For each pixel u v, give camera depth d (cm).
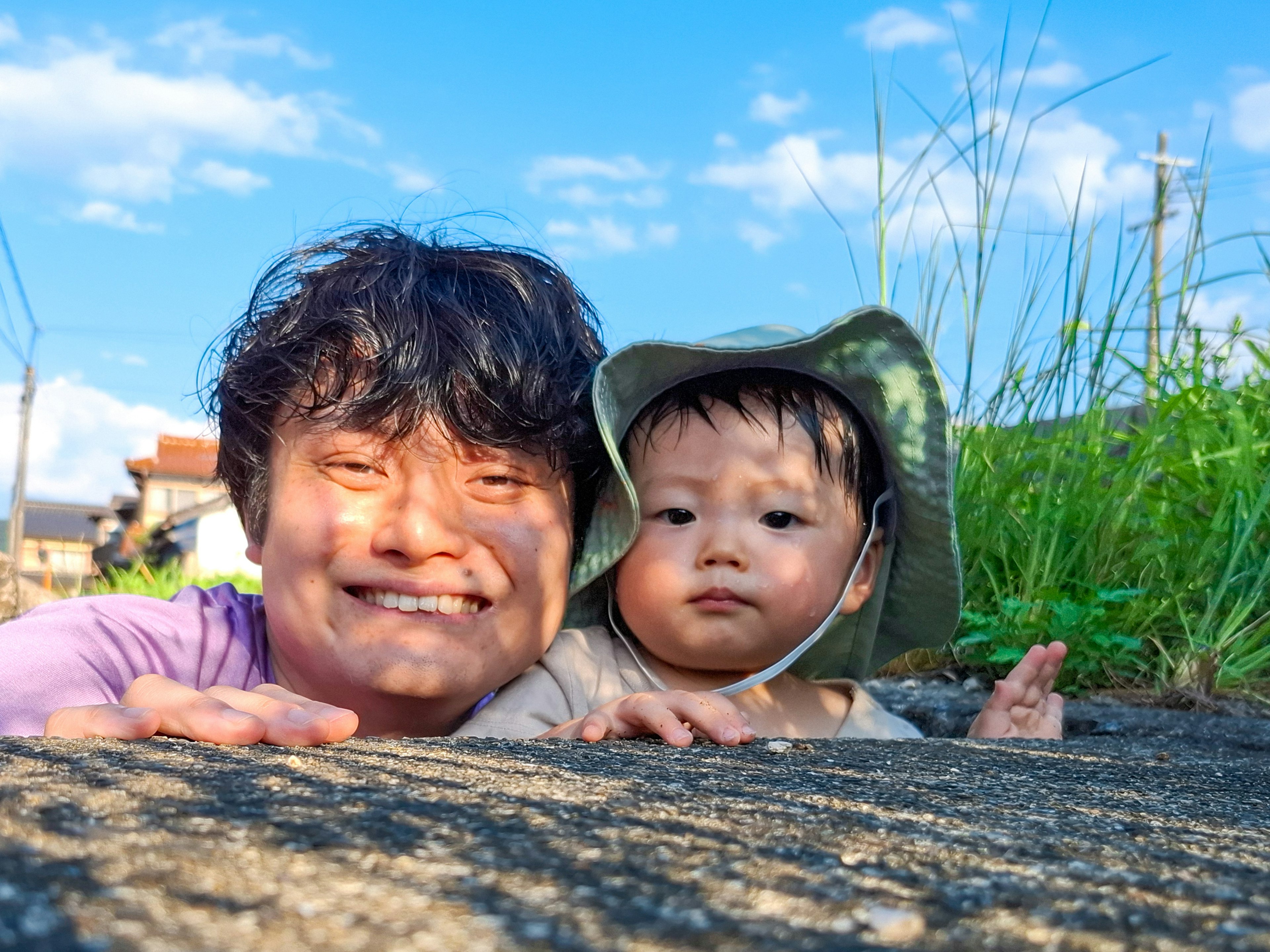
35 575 584
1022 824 24
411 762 30
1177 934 16
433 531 47
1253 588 82
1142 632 81
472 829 21
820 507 55
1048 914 17
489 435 47
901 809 26
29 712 44
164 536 609
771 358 55
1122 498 87
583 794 25
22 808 20
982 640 80
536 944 15
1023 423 91
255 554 53
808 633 56
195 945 14
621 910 16
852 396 58
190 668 50
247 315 53
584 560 55
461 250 54
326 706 37
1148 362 95
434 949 14
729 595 54
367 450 47
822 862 20
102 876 16
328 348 47
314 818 21
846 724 58
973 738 51
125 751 29
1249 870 21
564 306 55
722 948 15
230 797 22
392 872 18
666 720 42
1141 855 21
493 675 49
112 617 49
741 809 24
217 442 54
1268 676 78
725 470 54
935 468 59
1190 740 58
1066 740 57
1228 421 91
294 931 15
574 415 51
